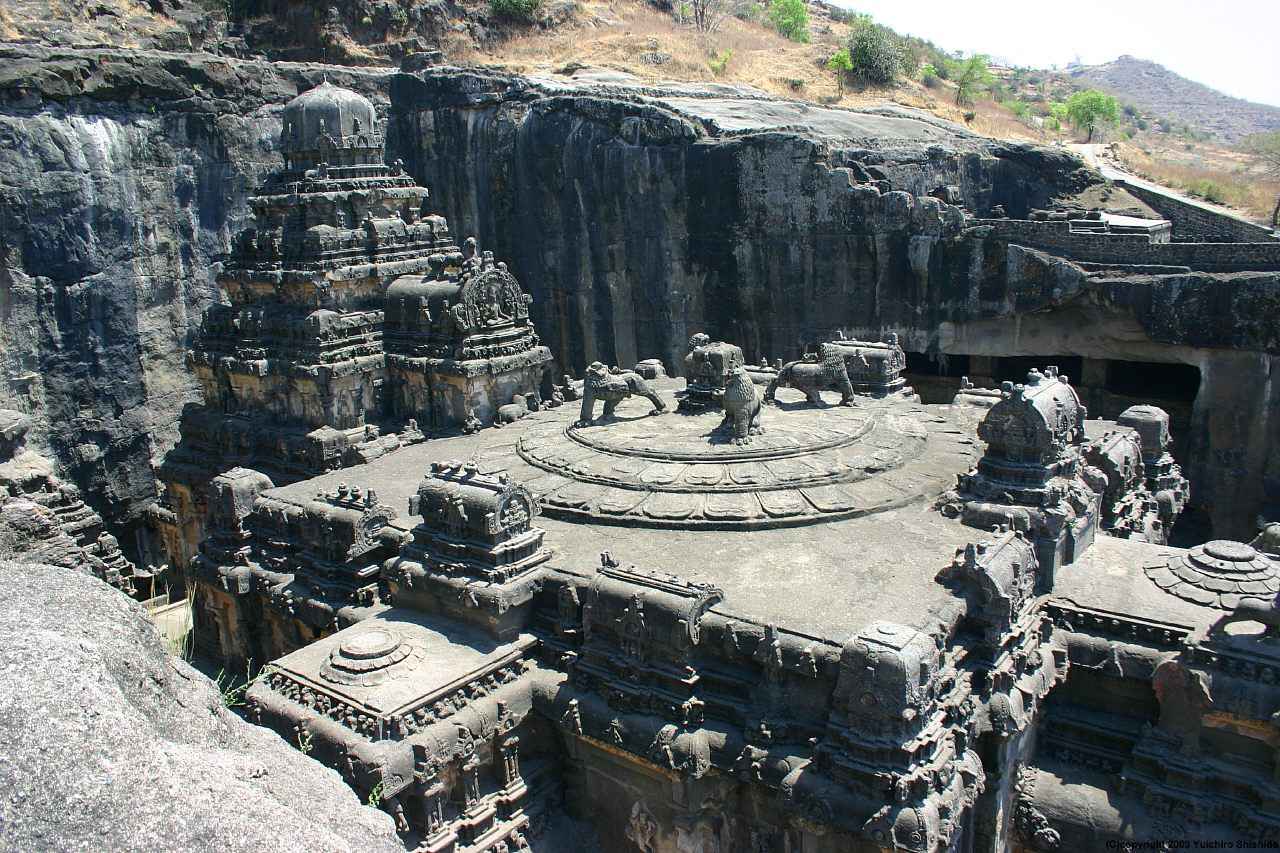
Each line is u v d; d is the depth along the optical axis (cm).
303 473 3155
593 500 2292
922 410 3041
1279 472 3500
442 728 1706
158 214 4022
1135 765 1850
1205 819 1747
